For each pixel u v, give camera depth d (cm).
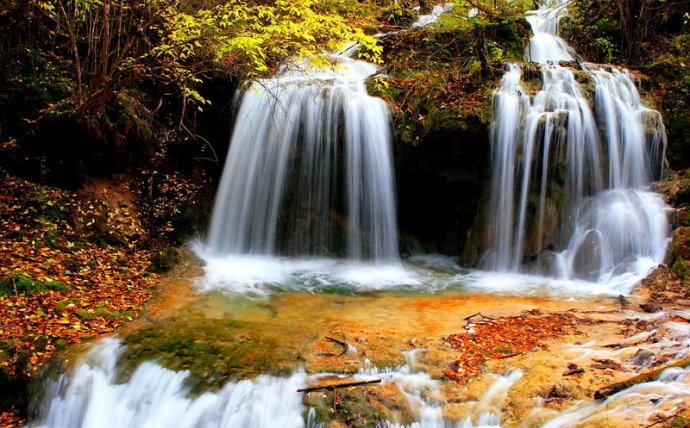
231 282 751
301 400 424
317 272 835
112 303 625
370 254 899
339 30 786
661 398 355
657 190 881
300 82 933
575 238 825
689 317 566
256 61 780
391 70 1119
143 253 801
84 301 616
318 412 412
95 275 700
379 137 899
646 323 549
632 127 920
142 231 845
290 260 896
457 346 508
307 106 904
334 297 698
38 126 774
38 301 596
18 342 521
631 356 460
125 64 830
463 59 1126
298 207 913
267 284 753
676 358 427
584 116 879
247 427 426
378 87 923
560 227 830
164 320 591
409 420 407
